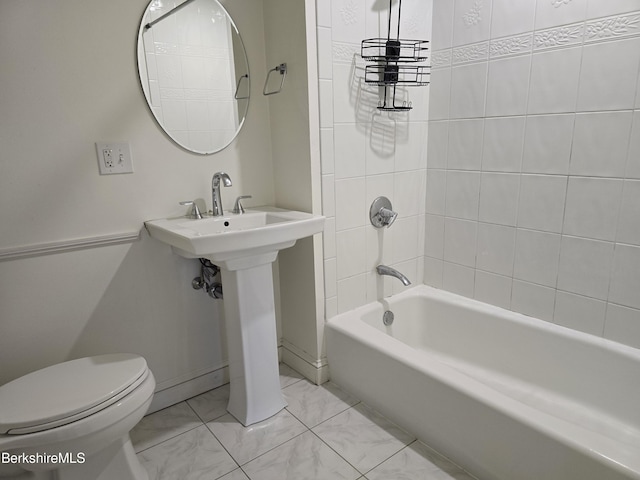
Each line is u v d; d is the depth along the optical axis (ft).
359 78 5.98
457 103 6.46
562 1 5.08
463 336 6.72
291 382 6.59
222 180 5.60
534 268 5.94
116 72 5.01
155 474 4.80
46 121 4.67
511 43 5.65
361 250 6.59
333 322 6.27
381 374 5.52
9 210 4.61
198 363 6.30
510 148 5.91
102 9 4.82
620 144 4.88
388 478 4.65
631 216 4.92
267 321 5.54
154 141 5.42
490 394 4.32
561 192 5.48
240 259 5.05
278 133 6.25
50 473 4.04
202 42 5.61
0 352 4.78
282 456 5.03
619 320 5.21
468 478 4.62
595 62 4.92
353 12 5.71
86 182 5.02
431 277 7.45
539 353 5.87
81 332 5.27
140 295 5.63
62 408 3.71
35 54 4.50
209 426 5.61
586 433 3.69
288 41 5.65
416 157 6.95
